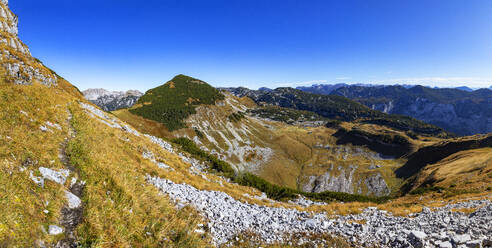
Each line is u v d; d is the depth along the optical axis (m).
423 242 9.68
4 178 7.37
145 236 8.90
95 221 7.84
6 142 10.00
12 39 36.34
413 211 18.59
